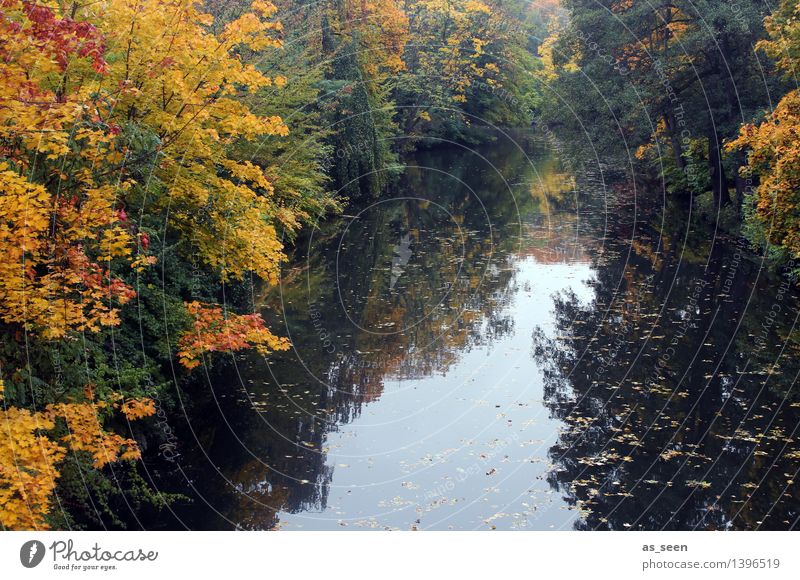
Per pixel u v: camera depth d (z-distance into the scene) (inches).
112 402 361.7
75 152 316.8
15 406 289.9
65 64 301.1
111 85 368.8
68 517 326.3
